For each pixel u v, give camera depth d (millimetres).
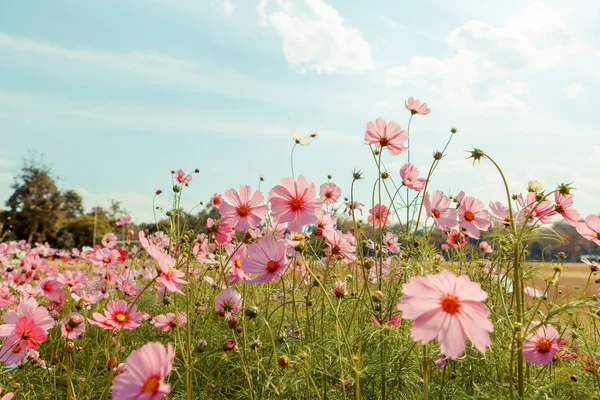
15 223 35438
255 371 2318
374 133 2693
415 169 3014
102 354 2963
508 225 2125
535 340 1788
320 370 2090
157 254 1711
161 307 3596
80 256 6441
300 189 2121
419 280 1268
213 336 2844
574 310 2057
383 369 2043
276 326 2889
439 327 1205
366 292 2574
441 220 2303
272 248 1936
